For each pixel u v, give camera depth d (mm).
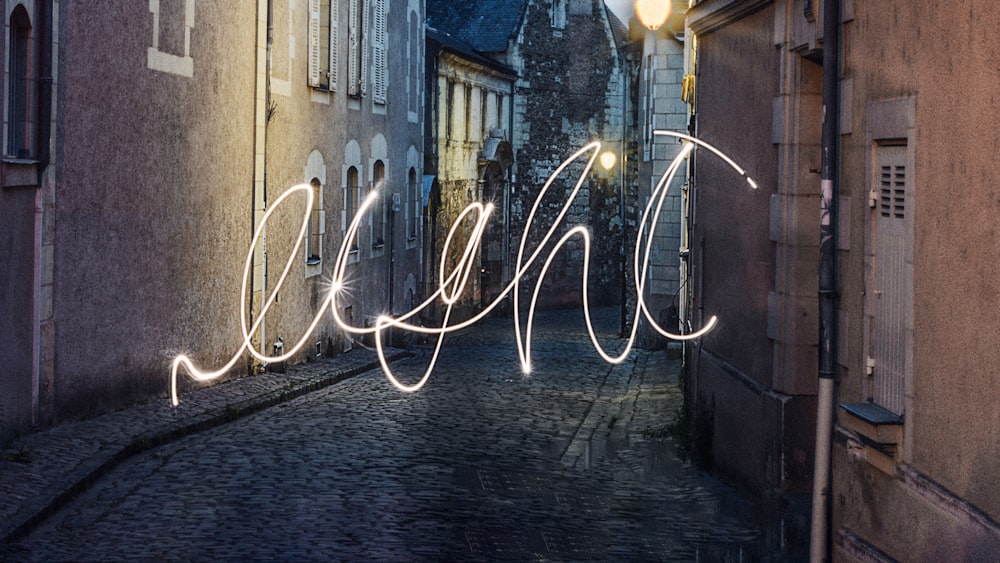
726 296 13797
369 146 28828
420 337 34625
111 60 14984
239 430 15219
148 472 12125
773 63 11812
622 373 25766
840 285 9297
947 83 7145
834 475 9195
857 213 8930
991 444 6504
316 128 24266
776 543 10320
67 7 13742
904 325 7945
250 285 20547
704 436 14188
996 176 6438
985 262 6578
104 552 8875
